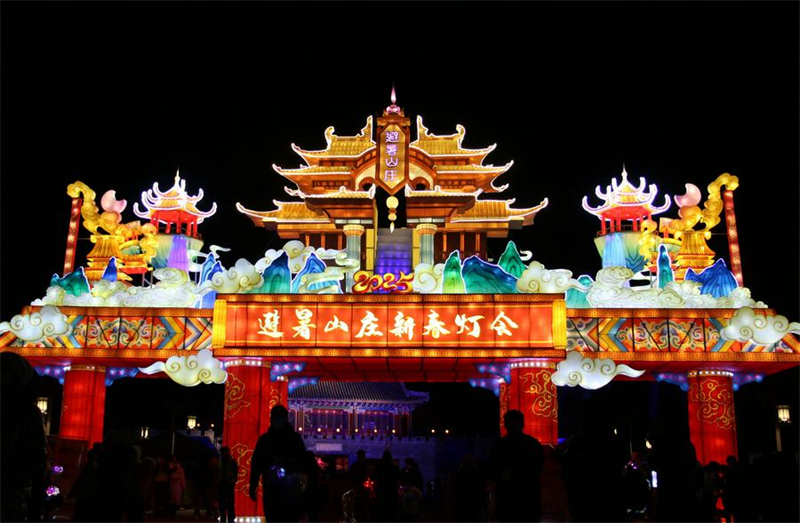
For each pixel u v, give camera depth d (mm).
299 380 34469
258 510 27719
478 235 45719
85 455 28531
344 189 40906
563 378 28312
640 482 20500
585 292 29906
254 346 28219
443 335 28109
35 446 12148
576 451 14281
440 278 29188
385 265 43969
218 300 28672
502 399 32625
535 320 28141
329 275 30062
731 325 28328
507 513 12992
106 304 30453
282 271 29562
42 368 31969
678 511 14156
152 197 39781
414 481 25453
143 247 35438
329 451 53594
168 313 29875
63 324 29031
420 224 40594
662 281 31062
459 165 44094
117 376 31844
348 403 54000
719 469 22812
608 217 38562
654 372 31172
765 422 52156
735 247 32438
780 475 17562
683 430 14758
